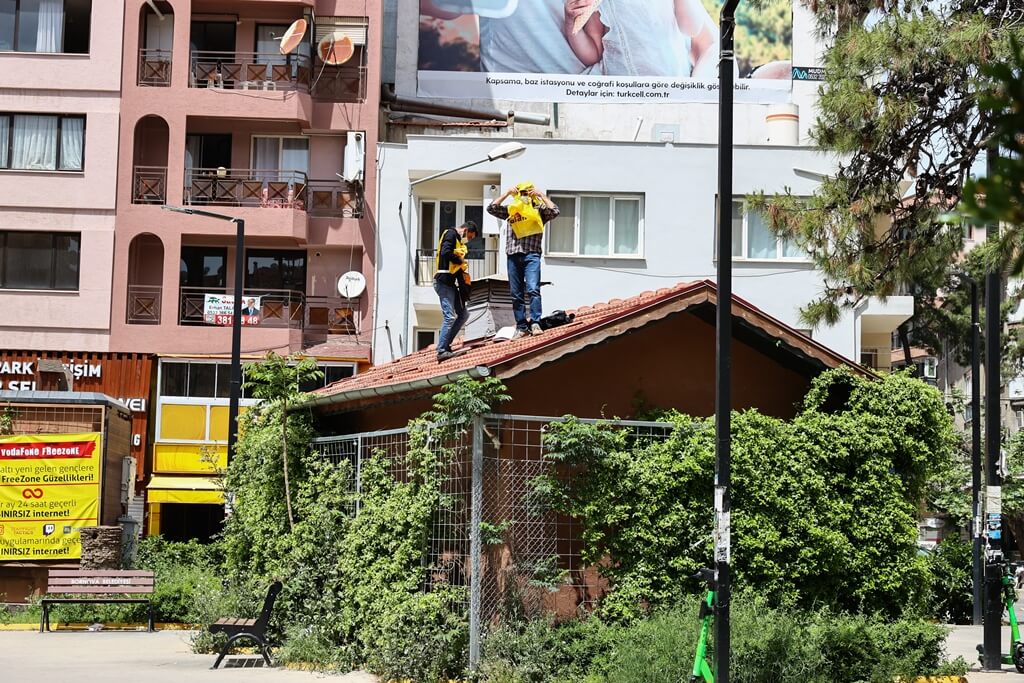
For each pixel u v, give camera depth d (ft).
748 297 121.39
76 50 126.11
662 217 122.31
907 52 42.47
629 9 144.36
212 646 56.34
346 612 49.08
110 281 122.72
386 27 145.89
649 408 47.62
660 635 38.50
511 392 45.93
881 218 46.01
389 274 124.47
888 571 46.01
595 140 122.93
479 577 42.16
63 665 51.49
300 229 123.13
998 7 42.50
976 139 43.65
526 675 40.78
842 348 119.75
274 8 128.67
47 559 76.54
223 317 123.03
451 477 44.68
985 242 36.88
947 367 205.67
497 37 143.54
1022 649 52.21
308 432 56.65
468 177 124.67
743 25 145.18
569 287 121.70
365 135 126.72
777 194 47.26
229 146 128.26
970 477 98.32
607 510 43.14
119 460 83.46
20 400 77.56
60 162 124.16
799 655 39.24
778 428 45.62
